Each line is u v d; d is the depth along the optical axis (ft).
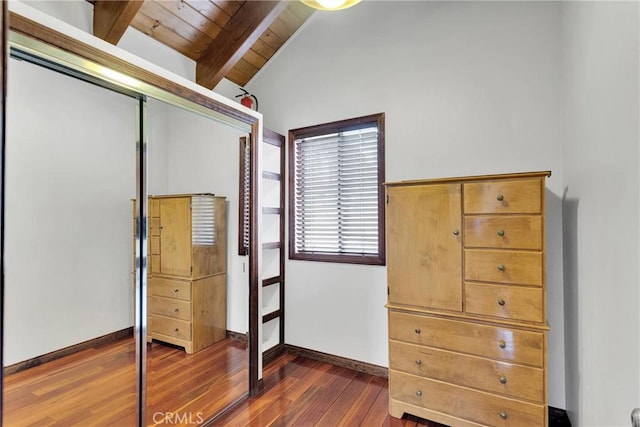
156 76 5.75
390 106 8.52
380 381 8.28
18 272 5.00
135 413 6.05
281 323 9.92
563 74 6.42
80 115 5.48
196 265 7.18
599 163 4.24
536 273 5.53
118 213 5.98
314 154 9.84
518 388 5.63
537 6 6.90
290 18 9.44
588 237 4.81
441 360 6.29
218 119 7.04
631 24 3.17
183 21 7.79
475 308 6.00
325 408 7.13
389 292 6.85
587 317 4.91
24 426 5.08
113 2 6.23
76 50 4.61
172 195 6.70
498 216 5.82
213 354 7.51
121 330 6.07
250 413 6.95
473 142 7.50
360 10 9.01
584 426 5.16
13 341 4.99
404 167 8.30
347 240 9.27
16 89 4.75
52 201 5.27
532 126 6.91
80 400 5.62
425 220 6.47
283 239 9.99
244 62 10.07
